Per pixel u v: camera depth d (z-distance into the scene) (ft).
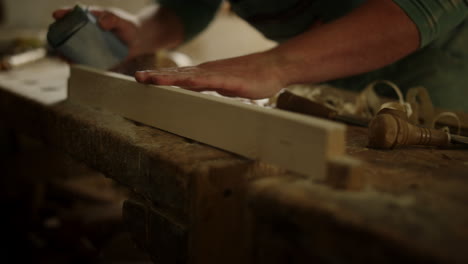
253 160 1.87
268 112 1.77
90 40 3.15
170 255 1.96
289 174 1.72
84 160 2.64
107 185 5.86
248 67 2.46
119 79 2.64
